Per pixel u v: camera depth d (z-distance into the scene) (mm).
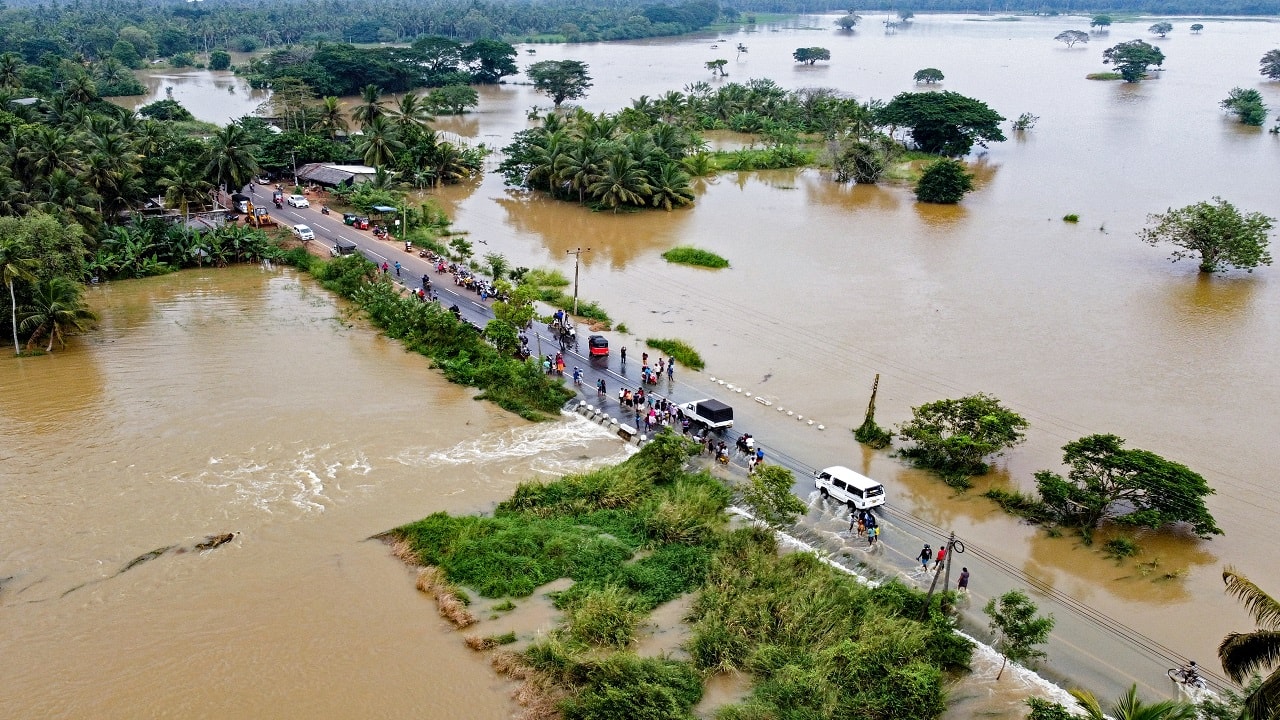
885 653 32125
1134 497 42594
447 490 44906
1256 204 109188
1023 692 32125
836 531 42344
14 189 72875
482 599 36656
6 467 45438
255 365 59219
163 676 32312
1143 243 94188
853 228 100750
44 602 35969
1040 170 133750
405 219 91500
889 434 50969
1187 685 32312
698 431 51562
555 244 92500
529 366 56562
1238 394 57781
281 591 36906
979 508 44719
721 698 31625
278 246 85875
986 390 58250
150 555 38969
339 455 47875
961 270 84750
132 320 67125
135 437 48906
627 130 133125
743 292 77625
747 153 139125
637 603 36031
